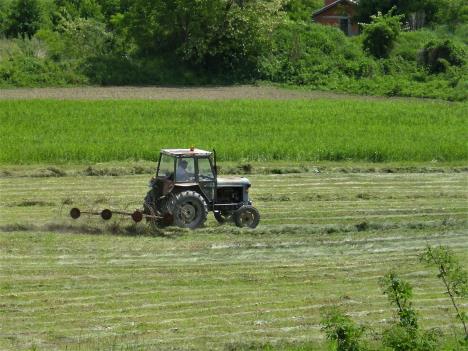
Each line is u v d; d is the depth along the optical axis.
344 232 67.44
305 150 100.06
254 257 58.25
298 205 77.25
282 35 198.75
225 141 103.75
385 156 101.44
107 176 87.88
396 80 185.62
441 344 41.66
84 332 43.00
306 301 48.62
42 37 190.62
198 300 48.34
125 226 65.00
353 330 36.88
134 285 50.88
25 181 84.12
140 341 42.00
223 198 66.12
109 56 185.38
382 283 43.81
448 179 92.44
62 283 50.88
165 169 65.75
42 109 125.38
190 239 62.34
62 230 64.62
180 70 187.38
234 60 191.00
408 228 69.31
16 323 43.97
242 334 43.25
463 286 42.84
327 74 189.88
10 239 60.72
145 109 129.00
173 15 188.75
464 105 148.00
